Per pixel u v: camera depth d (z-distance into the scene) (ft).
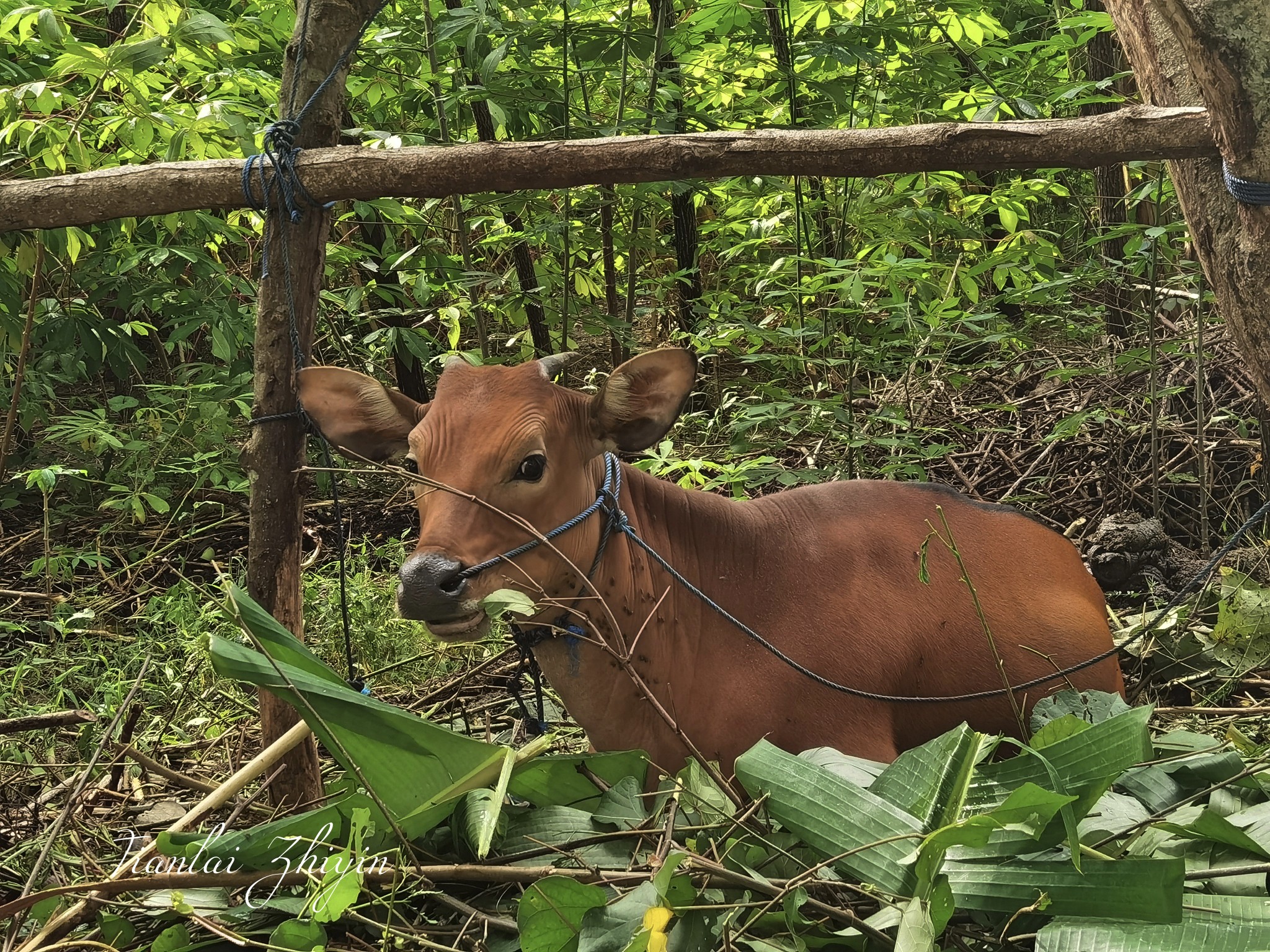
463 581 8.36
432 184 9.63
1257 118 7.82
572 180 9.53
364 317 20.76
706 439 20.16
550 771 8.43
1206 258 9.18
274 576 10.16
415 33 18.61
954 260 22.25
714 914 7.18
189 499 20.86
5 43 18.88
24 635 16.39
